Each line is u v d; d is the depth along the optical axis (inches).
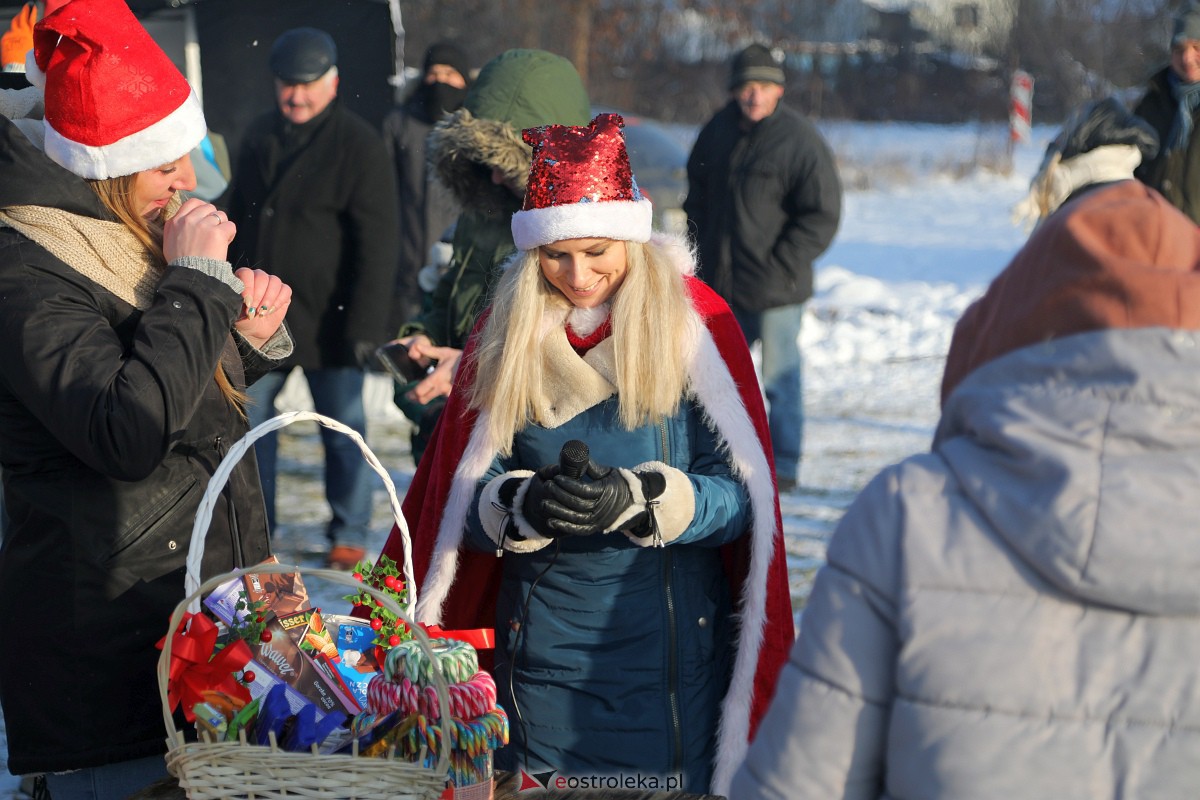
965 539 63.1
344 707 92.2
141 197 105.8
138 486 103.2
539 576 114.4
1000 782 60.6
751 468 114.2
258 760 80.7
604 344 113.7
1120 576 58.6
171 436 98.2
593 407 114.4
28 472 102.7
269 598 97.6
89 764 102.3
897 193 986.1
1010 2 1453.0
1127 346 60.7
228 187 254.1
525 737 115.0
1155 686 60.0
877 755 65.5
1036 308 64.3
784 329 305.4
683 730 113.5
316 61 233.5
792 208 303.9
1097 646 60.9
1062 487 59.7
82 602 101.7
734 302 307.4
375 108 314.3
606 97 1182.9
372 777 80.5
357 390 247.3
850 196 964.6
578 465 102.7
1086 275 62.7
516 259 118.3
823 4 1530.5
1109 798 60.0
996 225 801.6
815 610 67.0
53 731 102.6
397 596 99.6
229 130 306.3
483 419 117.3
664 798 90.6
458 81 313.1
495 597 126.2
